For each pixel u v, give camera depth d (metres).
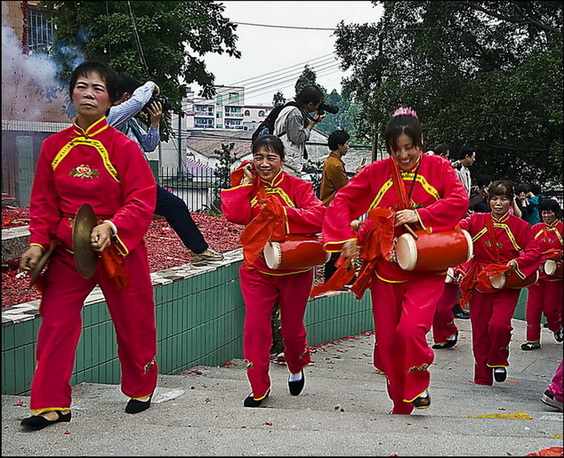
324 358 7.55
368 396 5.28
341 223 4.29
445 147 9.07
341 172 8.44
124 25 14.63
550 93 17.31
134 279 3.94
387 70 21.36
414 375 3.98
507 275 6.17
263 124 7.49
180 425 3.71
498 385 6.39
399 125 4.11
